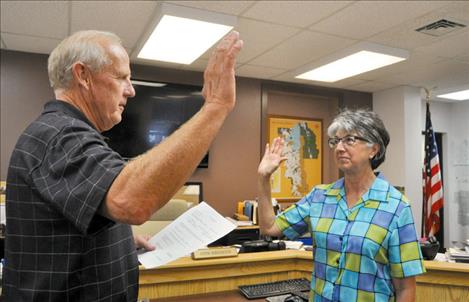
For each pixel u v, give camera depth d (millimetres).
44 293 659
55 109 717
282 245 1835
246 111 4215
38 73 3418
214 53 621
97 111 757
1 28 2797
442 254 1946
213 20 2445
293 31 2791
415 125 4516
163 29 2607
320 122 4828
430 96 4906
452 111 5426
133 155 3602
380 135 1275
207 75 619
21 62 3369
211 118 585
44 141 642
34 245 661
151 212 546
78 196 553
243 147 4195
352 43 3047
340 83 4418
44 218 649
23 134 683
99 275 717
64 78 727
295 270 1720
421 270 1123
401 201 1201
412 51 3215
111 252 754
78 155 589
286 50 3242
